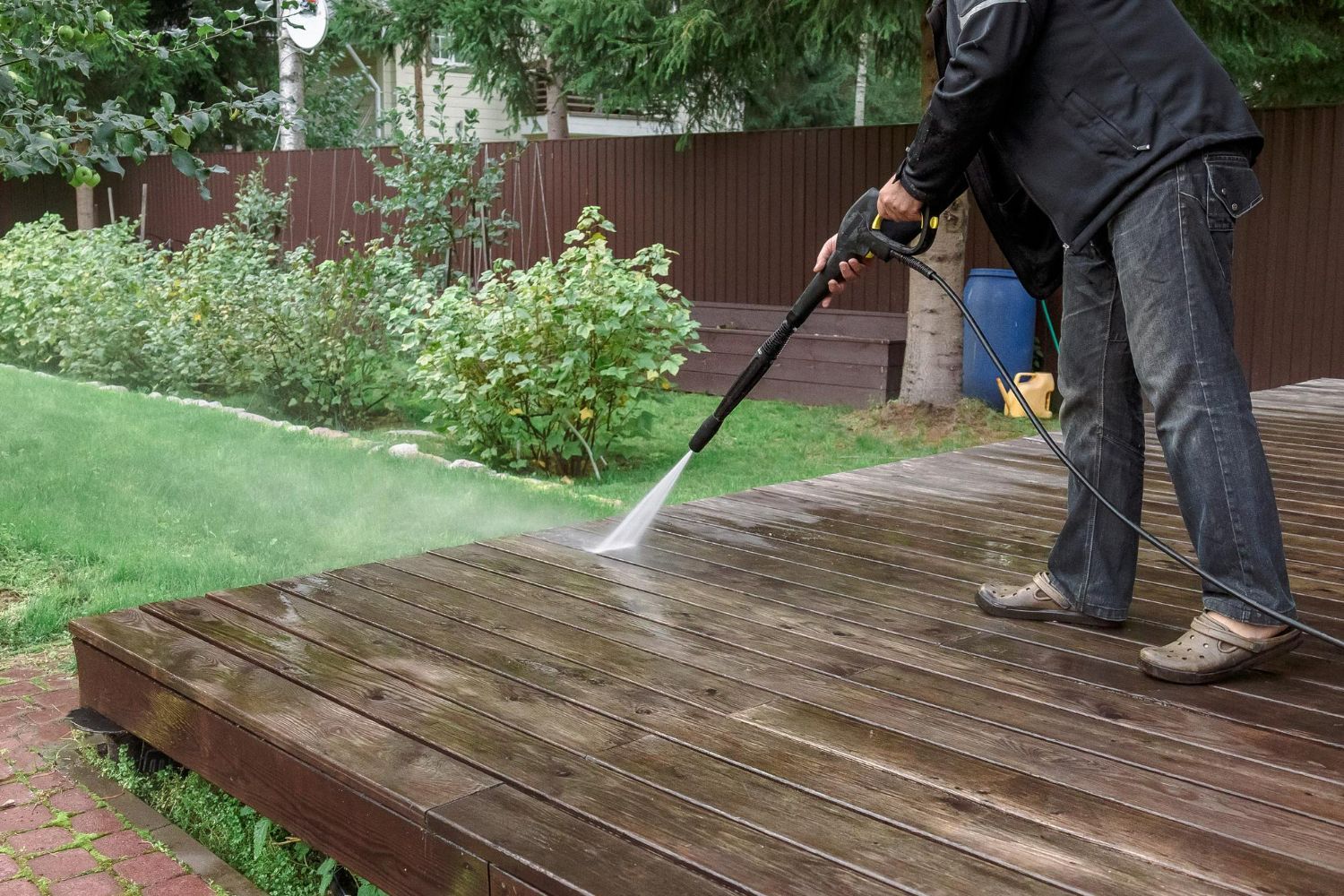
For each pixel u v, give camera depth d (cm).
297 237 1360
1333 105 788
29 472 514
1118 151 203
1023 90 213
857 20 762
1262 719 195
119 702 241
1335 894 140
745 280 1037
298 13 399
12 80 339
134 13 1328
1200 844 152
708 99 975
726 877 144
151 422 656
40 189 1659
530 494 521
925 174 217
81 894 200
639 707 201
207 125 363
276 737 191
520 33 1312
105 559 396
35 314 978
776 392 937
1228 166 201
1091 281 228
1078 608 245
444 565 299
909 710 199
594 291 627
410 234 1098
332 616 254
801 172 990
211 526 446
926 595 271
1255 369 836
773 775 173
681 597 269
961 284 828
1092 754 181
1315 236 802
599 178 1119
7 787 241
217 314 801
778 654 229
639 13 841
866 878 144
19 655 320
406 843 168
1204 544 208
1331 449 484
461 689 210
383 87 2181
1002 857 149
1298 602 268
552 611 258
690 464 670
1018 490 400
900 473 436
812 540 326
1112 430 236
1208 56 204
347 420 784
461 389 634
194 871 209
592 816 160
